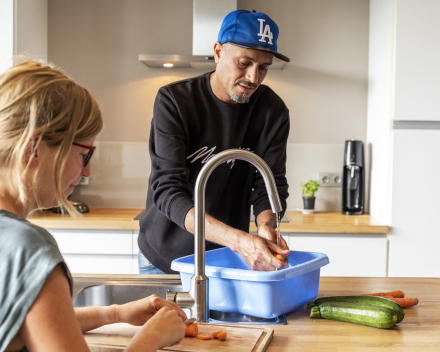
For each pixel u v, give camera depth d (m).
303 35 2.96
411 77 2.46
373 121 2.85
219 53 1.53
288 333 1.01
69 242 2.50
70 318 0.60
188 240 1.59
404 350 0.92
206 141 1.58
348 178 2.80
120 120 3.02
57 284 0.60
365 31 2.96
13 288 0.58
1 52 2.50
